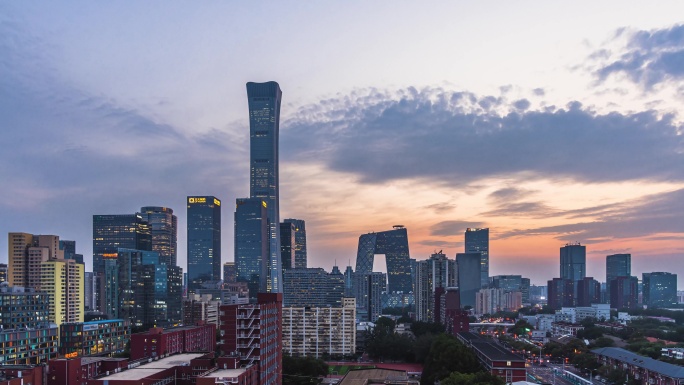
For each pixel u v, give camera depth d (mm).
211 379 173625
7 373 186500
